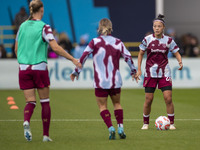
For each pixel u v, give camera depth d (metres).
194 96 52.19
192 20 92.69
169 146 22.00
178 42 66.81
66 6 68.69
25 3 68.50
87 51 23.88
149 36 28.48
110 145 22.23
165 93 28.45
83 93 55.62
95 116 35.28
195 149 21.30
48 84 23.44
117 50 24.02
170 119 28.77
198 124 30.97
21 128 28.86
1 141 23.69
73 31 68.94
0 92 56.81
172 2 92.19
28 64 23.02
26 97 23.48
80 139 24.28
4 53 66.75
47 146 21.95
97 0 68.81
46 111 23.33
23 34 23.31
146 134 26.16
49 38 22.86
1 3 68.31
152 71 28.36
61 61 61.69
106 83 23.77
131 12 68.75
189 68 62.66
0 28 68.81
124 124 30.88
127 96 51.69
